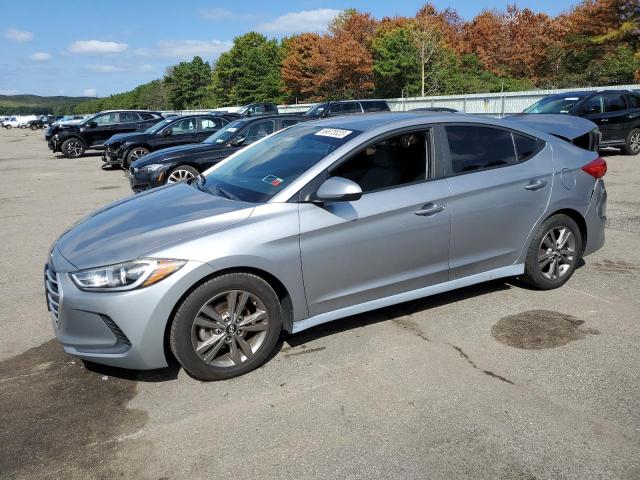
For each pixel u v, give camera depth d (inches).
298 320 140.7
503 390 124.5
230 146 394.3
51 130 850.1
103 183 516.7
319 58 2126.0
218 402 124.2
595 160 187.8
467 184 158.4
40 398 129.0
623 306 169.2
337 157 143.8
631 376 128.3
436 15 2662.4
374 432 110.9
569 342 146.5
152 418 119.1
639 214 289.9
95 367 143.1
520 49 1985.7
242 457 105.0
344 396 124.4
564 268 183.8
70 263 127.3
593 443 105.0
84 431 115.3
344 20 2349.9
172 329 125.3
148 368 125.9
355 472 99.6
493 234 165.3
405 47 1914.4
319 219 137.3
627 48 1512.1
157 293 121.1
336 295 143.7
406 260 151.5
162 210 144.9
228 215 133.7
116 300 120.3
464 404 119.4
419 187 152.0
